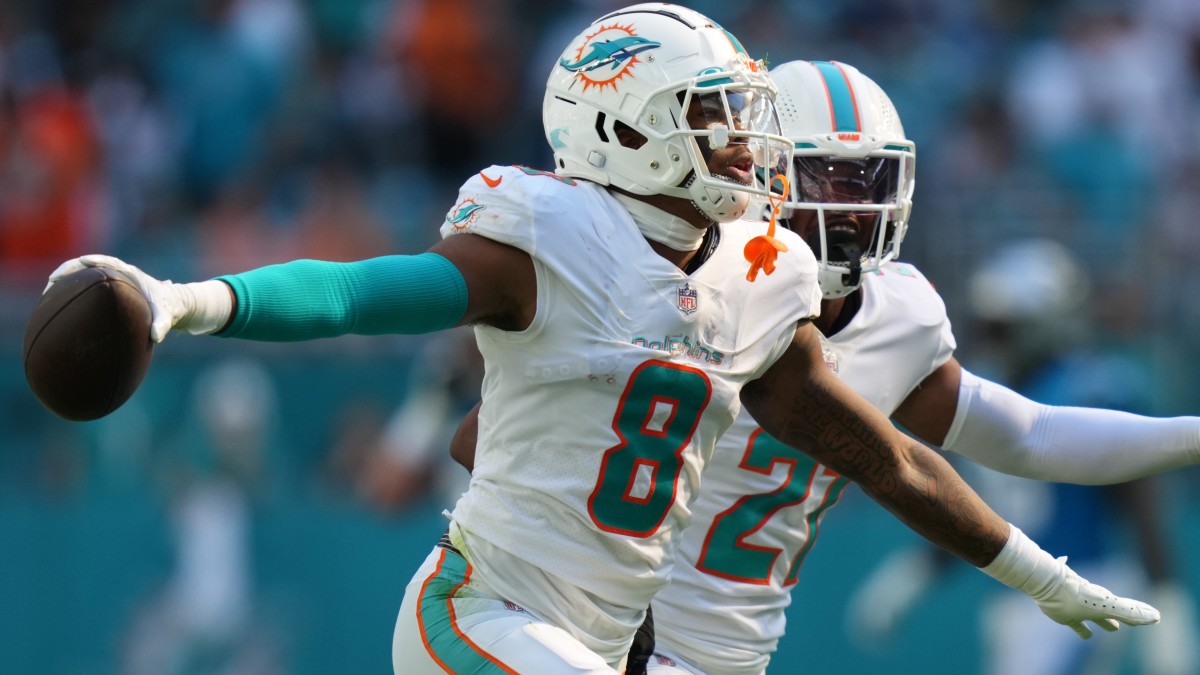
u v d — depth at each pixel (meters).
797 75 12.00
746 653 12.16
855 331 12.16
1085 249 27.17
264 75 31.09
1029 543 10.76
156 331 7.82
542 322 9.26
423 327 8.97
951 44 34.75
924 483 10.41
